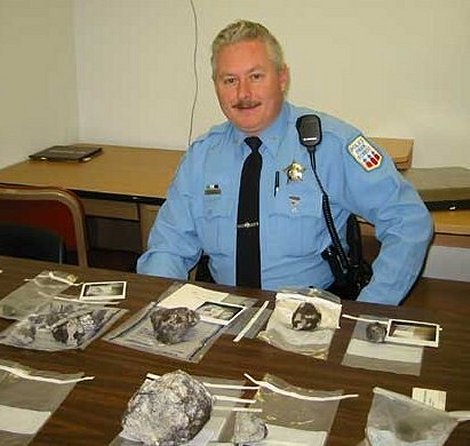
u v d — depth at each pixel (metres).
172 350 1.15
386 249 1.68
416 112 2.83
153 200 2.46
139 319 1.28
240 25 1.68
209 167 1.76
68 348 1.17
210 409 0.94
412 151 2.84
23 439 0.92
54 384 1.05
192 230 1.80
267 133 1.72
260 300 1.35
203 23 3.01
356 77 2.86
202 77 3.10
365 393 1.01
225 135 1.80
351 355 1.13
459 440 0.89
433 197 2.30
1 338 1.21
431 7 2.67
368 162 1.69
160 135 3.26
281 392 1.02
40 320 1.24
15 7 2.79
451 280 2.66
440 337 1.19
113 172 2.79
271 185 1.69
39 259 1.83
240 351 1.15
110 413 0.97
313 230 1.68
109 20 3.16
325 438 0.90
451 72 2.72
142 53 3.16
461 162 2.83
